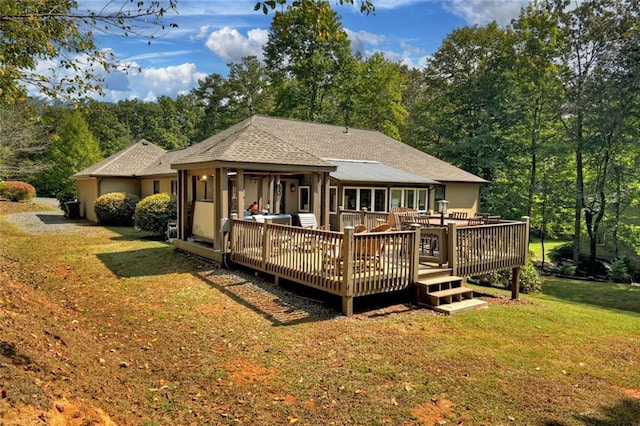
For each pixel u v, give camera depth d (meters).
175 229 15.59
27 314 5.39
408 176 19.44
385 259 7.46
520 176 28.03
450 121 32.22
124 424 3.42
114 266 10.63
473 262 8.80
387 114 36.84
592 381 4.91
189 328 6.29
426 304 7.75
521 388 4.64
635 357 5.77
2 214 25.19
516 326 6.91
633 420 4.05
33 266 10.38
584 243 23.98
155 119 54.34
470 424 3.88
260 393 4.38
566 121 24.77
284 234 8.41
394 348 5.64
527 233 9.97
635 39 19.41
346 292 6.89
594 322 7.58
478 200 25.17
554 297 13.56
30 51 5.36
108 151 47.56
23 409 2.79
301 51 33.78
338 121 37.97
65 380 3.62
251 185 14.48
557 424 3.93
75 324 6.16
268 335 6.02
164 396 4.22
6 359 3.49
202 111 54.22
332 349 5.55
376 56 35.88
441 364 5.18
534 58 25.45
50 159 33.97
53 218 24.33
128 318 6.70
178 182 12.86
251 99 48.59
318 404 4.18
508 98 28.08
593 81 20.72
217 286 8.75
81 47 5.28
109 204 20.52
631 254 20.78
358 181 16.80
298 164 11.27
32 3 4.75
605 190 21.11
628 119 19.84
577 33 22.89
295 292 8.36
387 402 4.23
